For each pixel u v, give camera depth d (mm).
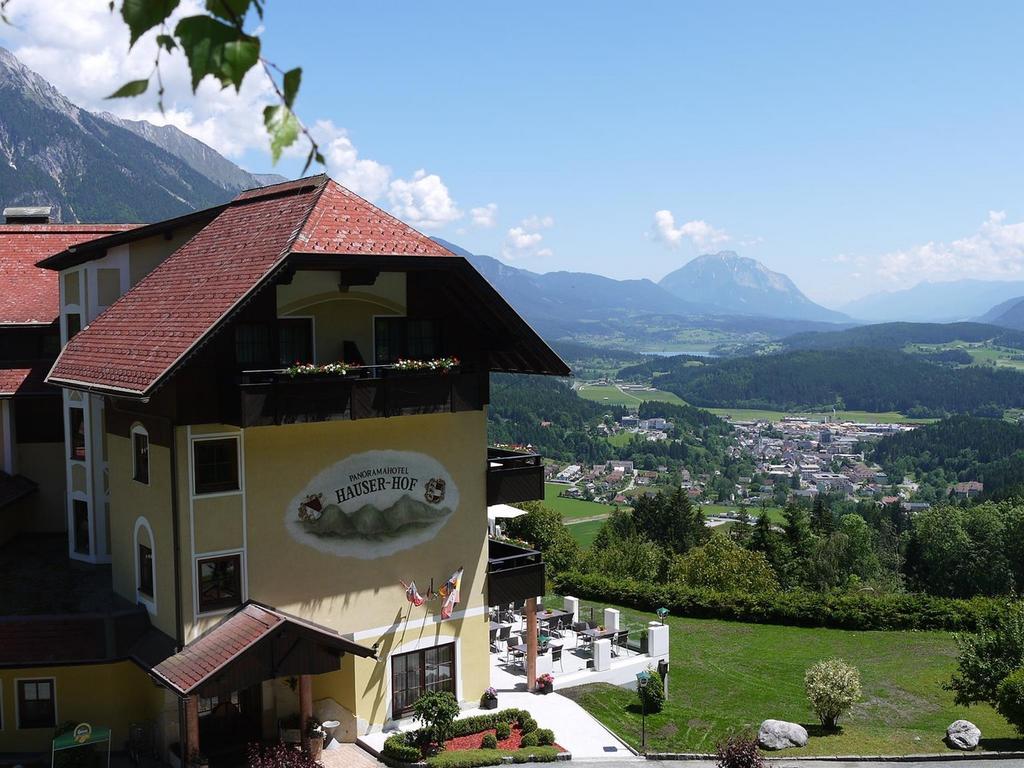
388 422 26266
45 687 24188
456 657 27625
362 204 26391
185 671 22031
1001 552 82875
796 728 27812
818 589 72875
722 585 54562
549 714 28188
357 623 25766
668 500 103062
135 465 25188
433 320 27234
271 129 2969
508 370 29547
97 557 28844
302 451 24844
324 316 25172
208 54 2922
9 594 26188
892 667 37531
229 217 28953
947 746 27234
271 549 24438
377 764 24000
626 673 32688
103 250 28703
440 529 27297
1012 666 29359
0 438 31641
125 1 2916
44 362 31891
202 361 23172
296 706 25125
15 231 35219
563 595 47844
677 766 25328
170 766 23359
